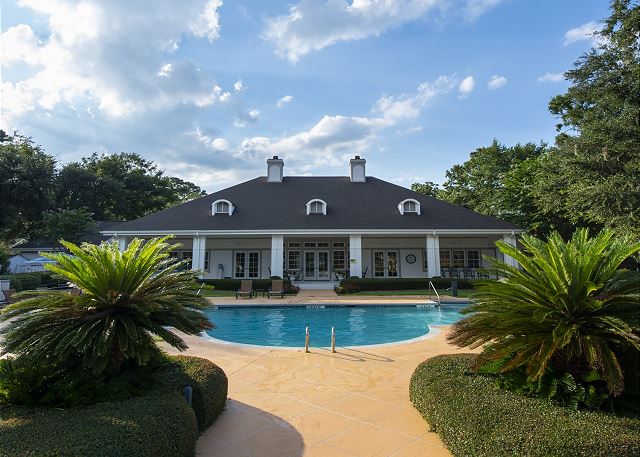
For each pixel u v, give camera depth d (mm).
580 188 17500
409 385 5531
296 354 8094
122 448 2611
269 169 30203
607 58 17984
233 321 15070
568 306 3920
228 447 3906
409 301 17984
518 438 2875
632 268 17781
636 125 17172
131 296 4262
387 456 3721
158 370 4504
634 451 2646
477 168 39031
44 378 3621
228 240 27953
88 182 40062
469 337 4379
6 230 35719
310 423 4527
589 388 3631
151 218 25734
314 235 24797
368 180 30719
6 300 15945
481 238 28203
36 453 2422
